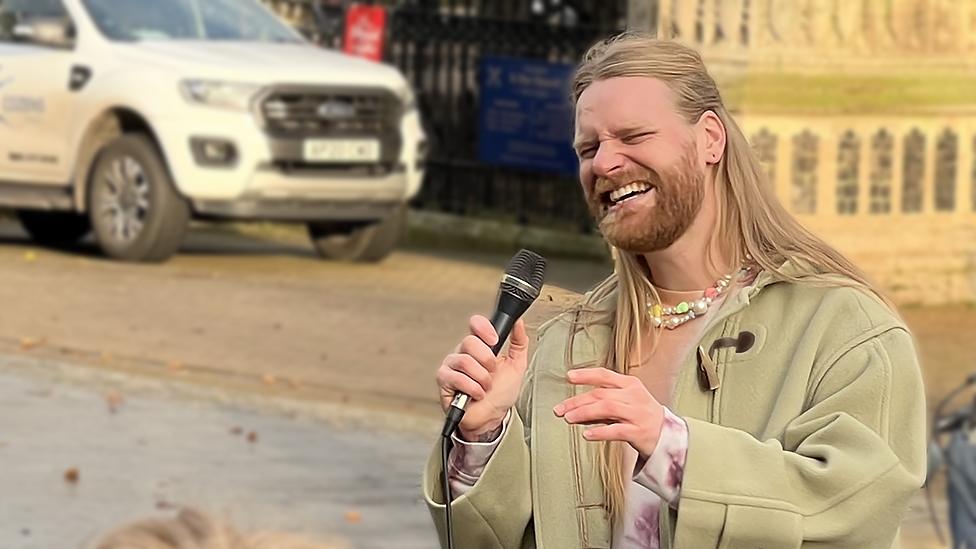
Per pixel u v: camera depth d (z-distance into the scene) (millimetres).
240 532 1621
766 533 2566
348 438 7957
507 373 2826
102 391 8695
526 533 2941
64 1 13219
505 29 15359
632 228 2809
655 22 11570
